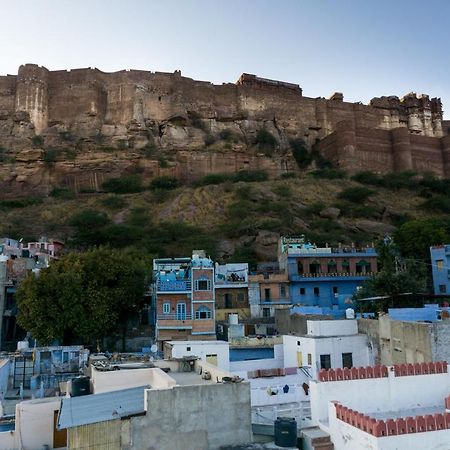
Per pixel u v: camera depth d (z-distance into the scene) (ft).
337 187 308.19
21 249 169.78
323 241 210.79
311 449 47.11
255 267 179.83
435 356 69.51
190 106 369.09
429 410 52.39
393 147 360.48
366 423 42.60
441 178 351.87
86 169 313.53
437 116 428.56
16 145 317.22
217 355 87.71
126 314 133.80
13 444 55.67
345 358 82.84
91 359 79.92
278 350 95.76
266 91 390.63
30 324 116.67
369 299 120.06
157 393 47.19
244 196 279.08
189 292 121.60
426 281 142.51
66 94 346.54
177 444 46.62
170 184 313.32
